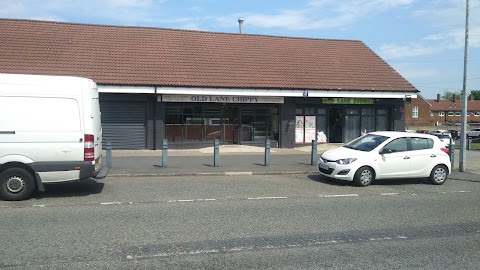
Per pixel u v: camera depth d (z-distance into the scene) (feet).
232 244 20.16
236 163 52.80
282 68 79.15
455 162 62.28
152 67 70.90
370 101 80.89
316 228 23.41
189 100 70.38
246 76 74.33
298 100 77.20
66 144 29.78
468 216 27.27
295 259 18.29
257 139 76.23
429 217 26.81
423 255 19.22
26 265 16.90
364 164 39.06
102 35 76.59
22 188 29.40
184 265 17.29
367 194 34.99
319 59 84.89
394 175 40.42
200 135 72.90
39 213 25.70
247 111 75.41
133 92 65.92
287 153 67.51
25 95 29.27
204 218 25.13
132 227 22.81
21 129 29.14
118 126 68.64
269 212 27.12
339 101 79.10
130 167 46.93
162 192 33.63
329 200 31.83
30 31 72.95
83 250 18.83
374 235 22.31
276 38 88.79
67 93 29.96
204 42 81.92
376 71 84.53
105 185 36.58
